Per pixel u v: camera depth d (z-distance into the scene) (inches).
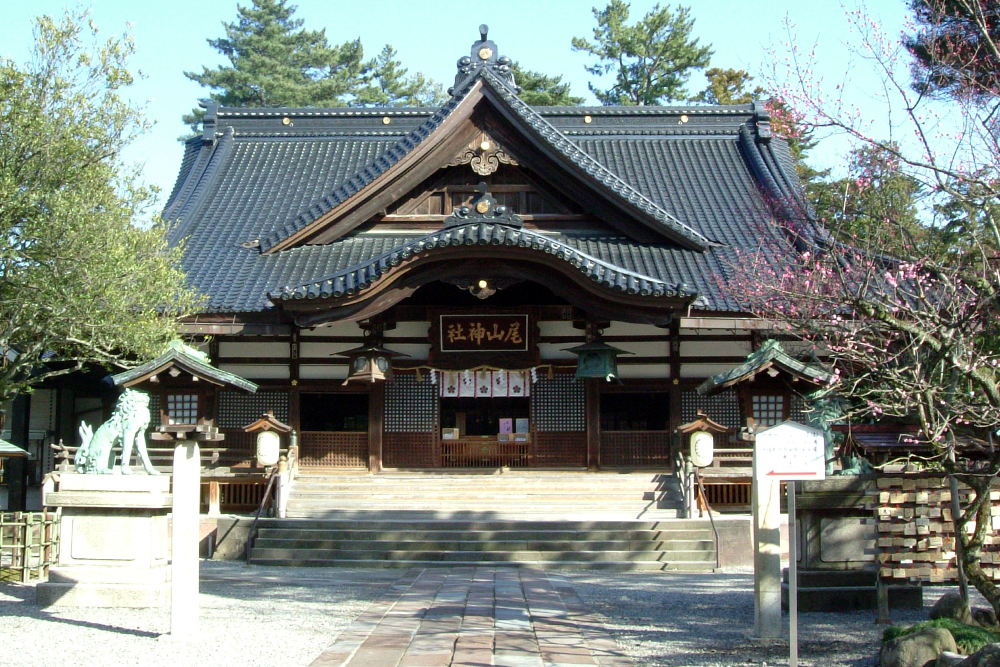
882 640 377.1
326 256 899.4
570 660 367.9
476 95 877.2
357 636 413.7
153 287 560.4
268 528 727.1
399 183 895.7
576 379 881.5
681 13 1843.0
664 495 793.6
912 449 453.7
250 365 869.2
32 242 492.4
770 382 712.4
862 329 433.7
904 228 474.0
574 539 709.9
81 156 502.6
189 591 407.2
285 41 2038.6
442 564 677.9
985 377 348.2
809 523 475.2
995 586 366.6
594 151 1110.4
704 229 954.7
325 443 870.4
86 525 498.3
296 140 1135.6
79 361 570.6
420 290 900.6
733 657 374.0
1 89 482.6
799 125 442.9
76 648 385.7
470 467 877.2
